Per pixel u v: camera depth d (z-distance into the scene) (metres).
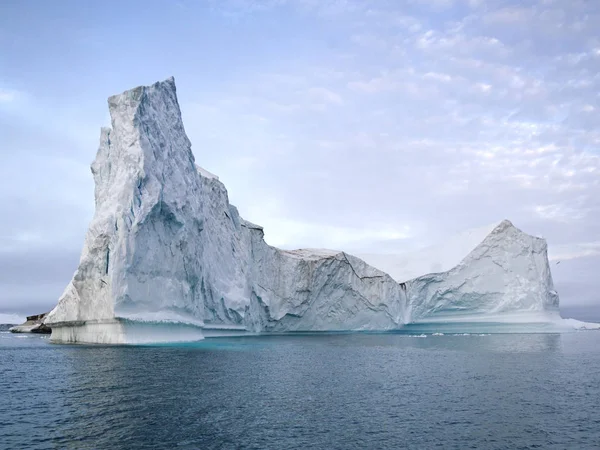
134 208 42.69
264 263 68.38
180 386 25.02
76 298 48.06
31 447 15.80
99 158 50.59
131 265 41.50
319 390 25.08
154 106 49.19
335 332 72.94
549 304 77.12
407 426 18.88
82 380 26.38
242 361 34.62
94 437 16.81
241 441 16.77
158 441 16.55
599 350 47.56
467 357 40.03
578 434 18.25
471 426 19.03
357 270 73.44
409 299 74.81
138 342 42.75
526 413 21.08
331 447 16.41
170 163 48.28
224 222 60.88
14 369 30.39
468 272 75.44
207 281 52.72
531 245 76.81
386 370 32.12
